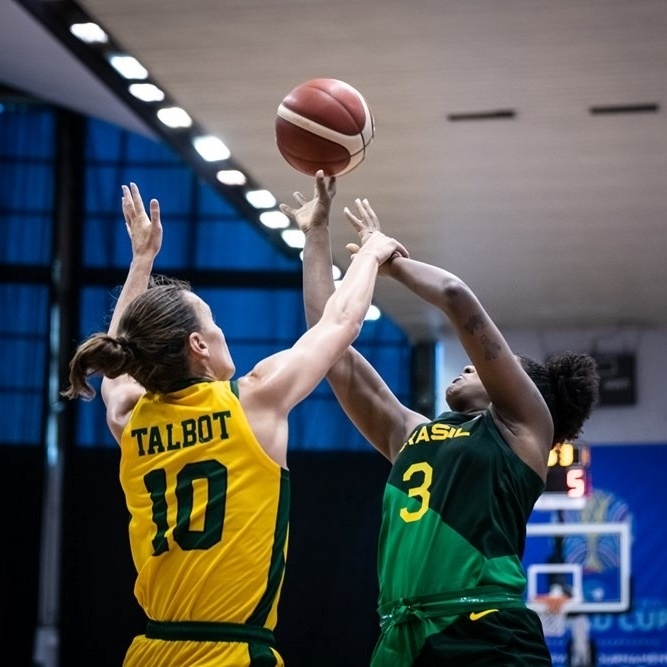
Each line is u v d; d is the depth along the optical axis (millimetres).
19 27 11844
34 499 14898
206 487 3551
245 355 15547
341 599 14984
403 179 10555
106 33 8203
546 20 7727
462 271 13203
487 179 10523
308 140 4676
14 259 15523
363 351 15617
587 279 13312
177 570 3518
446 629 3973
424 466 4242
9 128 15805
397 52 8273
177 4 7711
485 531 4070
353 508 15148
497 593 4012
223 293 15688
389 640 4082
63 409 15281
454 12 7660
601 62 8297
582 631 13844
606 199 10898
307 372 3688
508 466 4164
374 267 4074
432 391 15461
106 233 15656
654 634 14125
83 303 15492
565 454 12664
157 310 3688
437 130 9523
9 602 14758
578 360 4633
